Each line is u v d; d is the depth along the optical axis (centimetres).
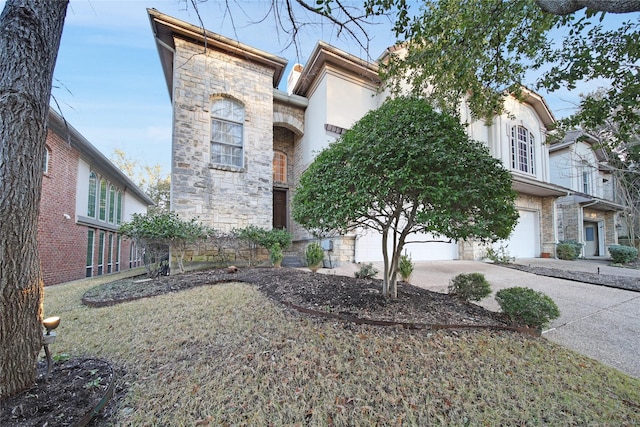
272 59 915
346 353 273
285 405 207
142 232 655
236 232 813
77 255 977
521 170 1235
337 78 938
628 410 213
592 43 366
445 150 316
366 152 337
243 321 358
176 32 774
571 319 424
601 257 1470
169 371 251
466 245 1045
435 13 394
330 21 354
